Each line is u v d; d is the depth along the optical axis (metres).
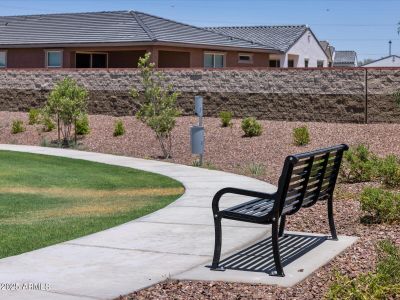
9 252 8.20
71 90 24.11
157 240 8.73
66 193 13.84
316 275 7.09
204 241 8.68
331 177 8.79
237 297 6.30
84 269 7.20
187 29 37.53
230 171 17.23
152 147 21.81
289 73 23.81
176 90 26.08
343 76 22.78
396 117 21.89
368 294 5.82
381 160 14.58
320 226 9.64
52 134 25.34
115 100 27.50
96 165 18.50
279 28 50.25
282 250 8.16
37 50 36.50
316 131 21.58
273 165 17.88
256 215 7.21
